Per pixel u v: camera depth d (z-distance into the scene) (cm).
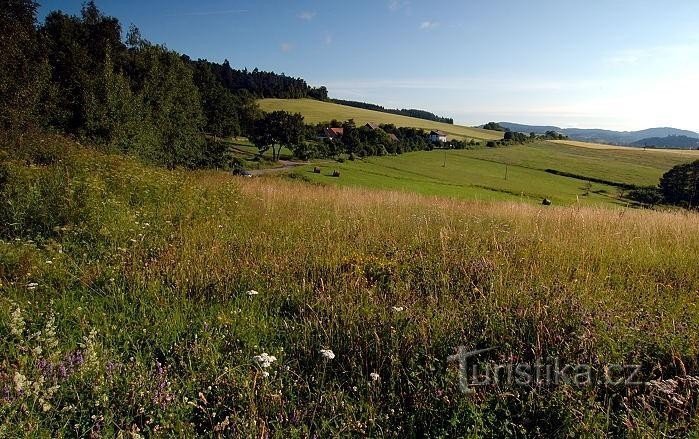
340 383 318
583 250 633
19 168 834
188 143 3834
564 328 368
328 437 263
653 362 324
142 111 2984
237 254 609
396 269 546
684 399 276
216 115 8006
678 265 610
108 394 283
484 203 1563
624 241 734
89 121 2525
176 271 516
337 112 17212
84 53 3194
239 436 250
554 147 15312
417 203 1345
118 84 2683
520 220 954
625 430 258
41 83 2205
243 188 1378
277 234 739
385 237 741
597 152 14338
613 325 368
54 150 1325
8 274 494
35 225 670
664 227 909
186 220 800
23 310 391
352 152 10081
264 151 9312
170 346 354
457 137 15975
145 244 648
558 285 472
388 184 5550
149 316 409
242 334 375
